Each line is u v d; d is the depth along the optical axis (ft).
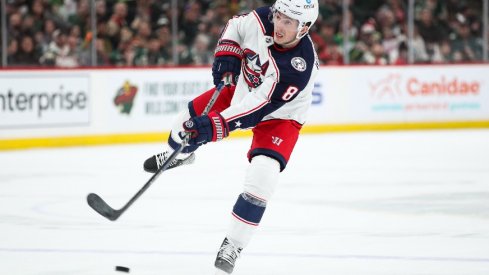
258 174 37.14
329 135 120.78
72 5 112.37
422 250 46.88
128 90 109.50
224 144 109.09
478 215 59.00
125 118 109.50
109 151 100.68
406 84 128.88
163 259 44.47
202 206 62.59
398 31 132.16
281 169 38.34
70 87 104.88
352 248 47.57
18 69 100.53
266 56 38.19
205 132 36.58
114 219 38.06
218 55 40.45
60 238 50.26
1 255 45.14
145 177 78.69
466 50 135.85
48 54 110.93
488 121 134.41
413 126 129.80
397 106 128.57
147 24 117.80
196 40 121.49
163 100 112.57
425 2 133.08
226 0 123.24
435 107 130.93
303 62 37.52
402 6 132.16
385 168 84.99
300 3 36.55
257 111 37.19
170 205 63.05
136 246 47.98
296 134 39.04
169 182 75.66
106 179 77.25
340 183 74.79
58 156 95.04
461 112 132.57
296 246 48.16
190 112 42.96
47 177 78.33
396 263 43.45
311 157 94.38
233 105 39.52
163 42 119.14
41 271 41.16
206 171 83.10
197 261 44.04
